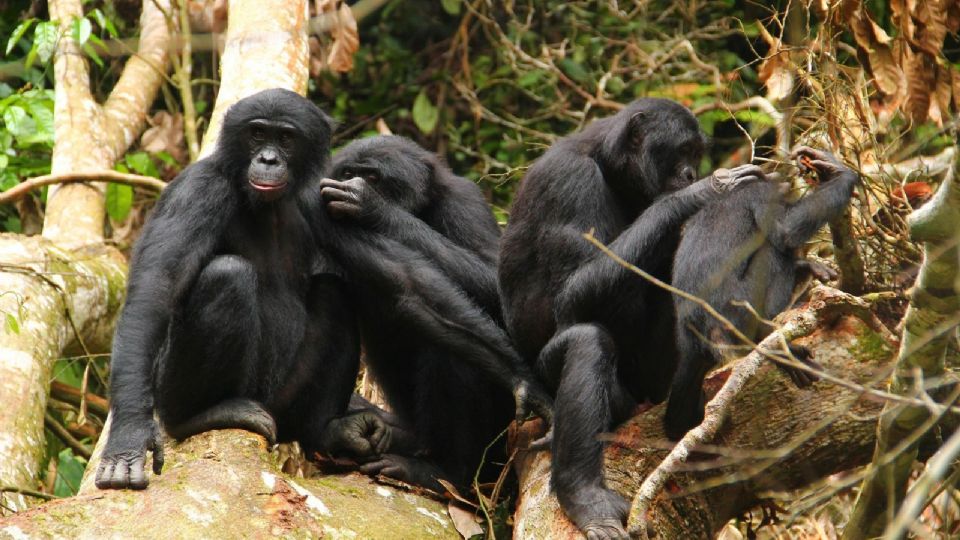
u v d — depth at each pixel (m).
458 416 15.40
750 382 12.89
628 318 13.84
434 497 14.54
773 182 12.18
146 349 12.82
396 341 16.03
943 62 15.85
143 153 23.11
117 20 26.67
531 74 25.83
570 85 24.81
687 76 23.97
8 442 15.61
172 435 14.11
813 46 15.20
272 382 14.63
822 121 14.77
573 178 14.23
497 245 16.53
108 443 12.25
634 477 12.90
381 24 28.44
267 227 14.80
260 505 12.34
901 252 14.19
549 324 14.24
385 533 12.88
